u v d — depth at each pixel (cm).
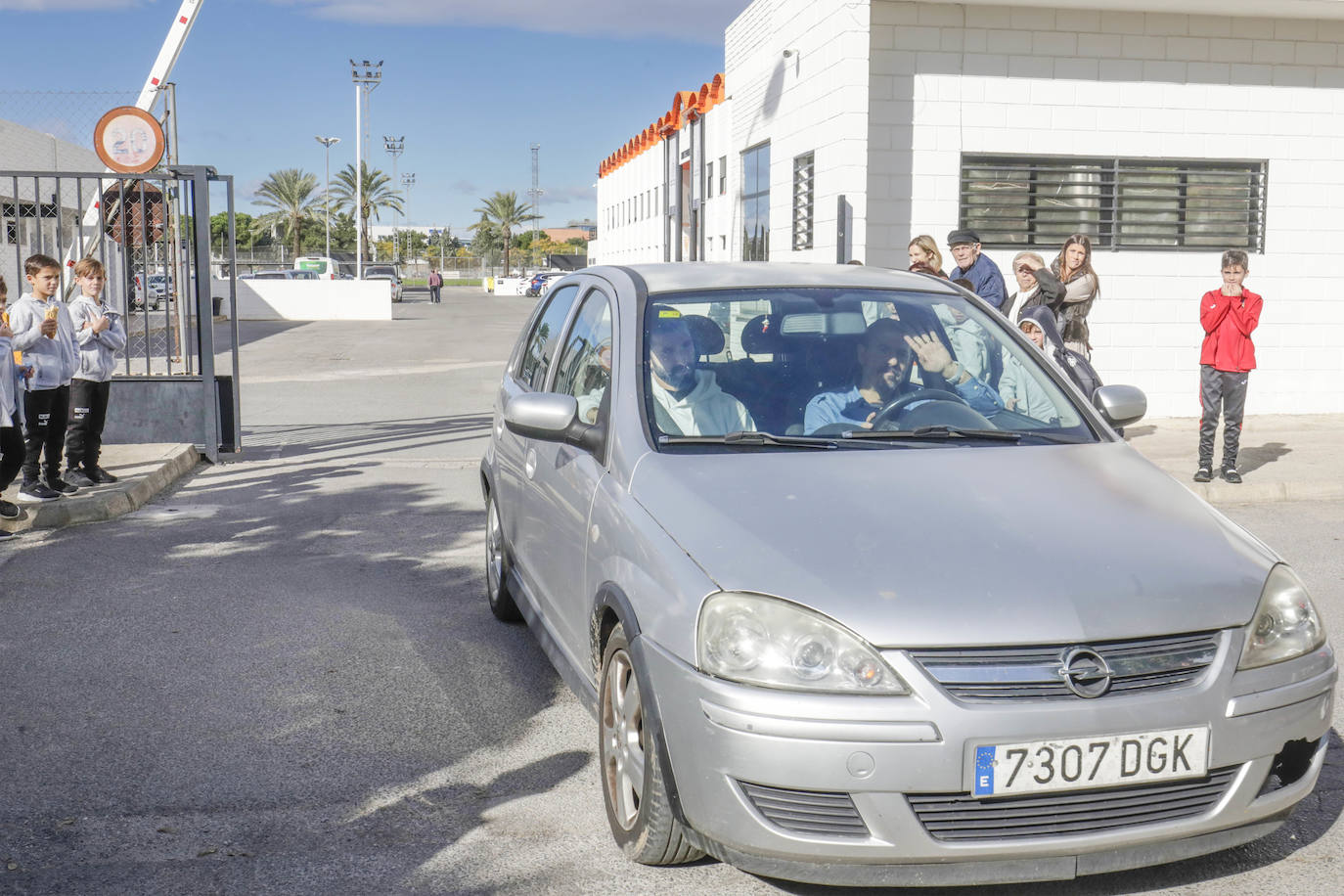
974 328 443
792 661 285
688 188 2525
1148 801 290
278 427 1305
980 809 283
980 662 283
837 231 1241
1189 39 1284
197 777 400
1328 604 606
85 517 800
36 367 796
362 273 5825
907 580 295
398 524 801
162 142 1035
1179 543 320
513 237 12419
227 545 740
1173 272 1318
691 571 309
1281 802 303
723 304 434
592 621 365
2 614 588
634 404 388
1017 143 1278
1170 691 288
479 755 420
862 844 281
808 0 1347
